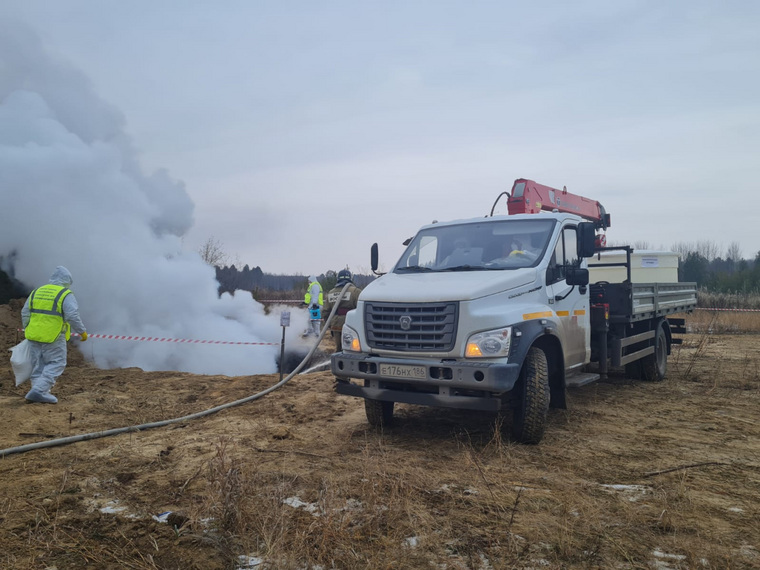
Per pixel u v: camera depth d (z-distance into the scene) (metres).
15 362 8.16
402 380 5.91
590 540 3.81
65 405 8.24
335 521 3.98
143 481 5.08
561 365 6.82
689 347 15.73
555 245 7.07
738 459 5.71
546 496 4.59
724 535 3.92
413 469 5.20
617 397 8.88
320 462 5.55
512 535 3.84
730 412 7.85
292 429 6.98
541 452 5.89
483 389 5.51
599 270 10.95
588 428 6.92
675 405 8.29
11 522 4.15
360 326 6.40
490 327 5.73
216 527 4.00
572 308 7.27
